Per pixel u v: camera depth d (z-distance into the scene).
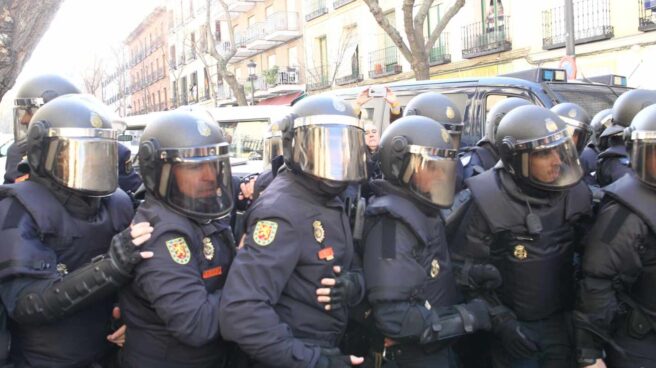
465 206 2.62
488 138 3.43
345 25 21.44
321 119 2.14
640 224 2.24
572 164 2.39
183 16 35.16
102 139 2.16
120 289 2.19
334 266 2.15
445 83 5.63
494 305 2.53
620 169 3.09
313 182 2.17
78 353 2.21
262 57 28.06
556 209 2.46
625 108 3.21
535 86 5.12
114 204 2.39
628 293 2.40
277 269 2.01
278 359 1.95
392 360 2.49
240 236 2.65
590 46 13.63
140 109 46.50
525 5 14.84
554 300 2.52
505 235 2.48
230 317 1.96
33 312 1.99
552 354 2.61
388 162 2.38
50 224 2.11
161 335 2.10
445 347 2.47
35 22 3.18
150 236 2.02
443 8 17.03
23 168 2.32
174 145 2.06
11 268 2.00
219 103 29.84
